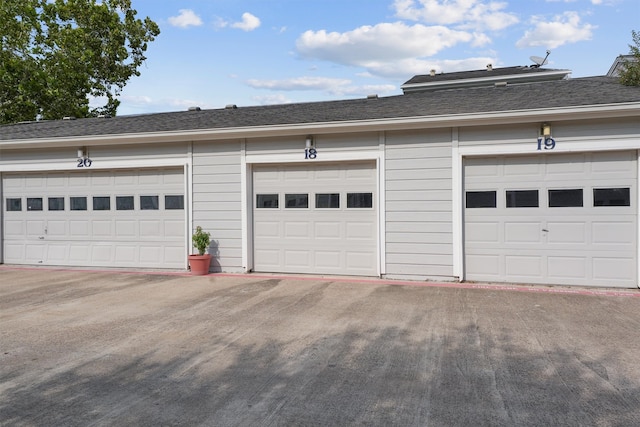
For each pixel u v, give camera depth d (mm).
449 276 8539
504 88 10328
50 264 11055
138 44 25844
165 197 10273
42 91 20906
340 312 6430
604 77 10328
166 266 10281
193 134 9570
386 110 9336
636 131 7574
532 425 3238
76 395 3779
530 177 8219
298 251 9531
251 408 3527
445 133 8508
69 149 10766
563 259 8078
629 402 3578
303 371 4266
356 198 9203
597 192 7914
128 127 10805
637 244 7727
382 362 4477
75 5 22703
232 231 9758
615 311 6391
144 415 3428
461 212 8461
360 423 3287
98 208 10734
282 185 9609
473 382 3977
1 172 11336
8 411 3502
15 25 20453
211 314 6363
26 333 5480
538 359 4523
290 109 11016
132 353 4781
